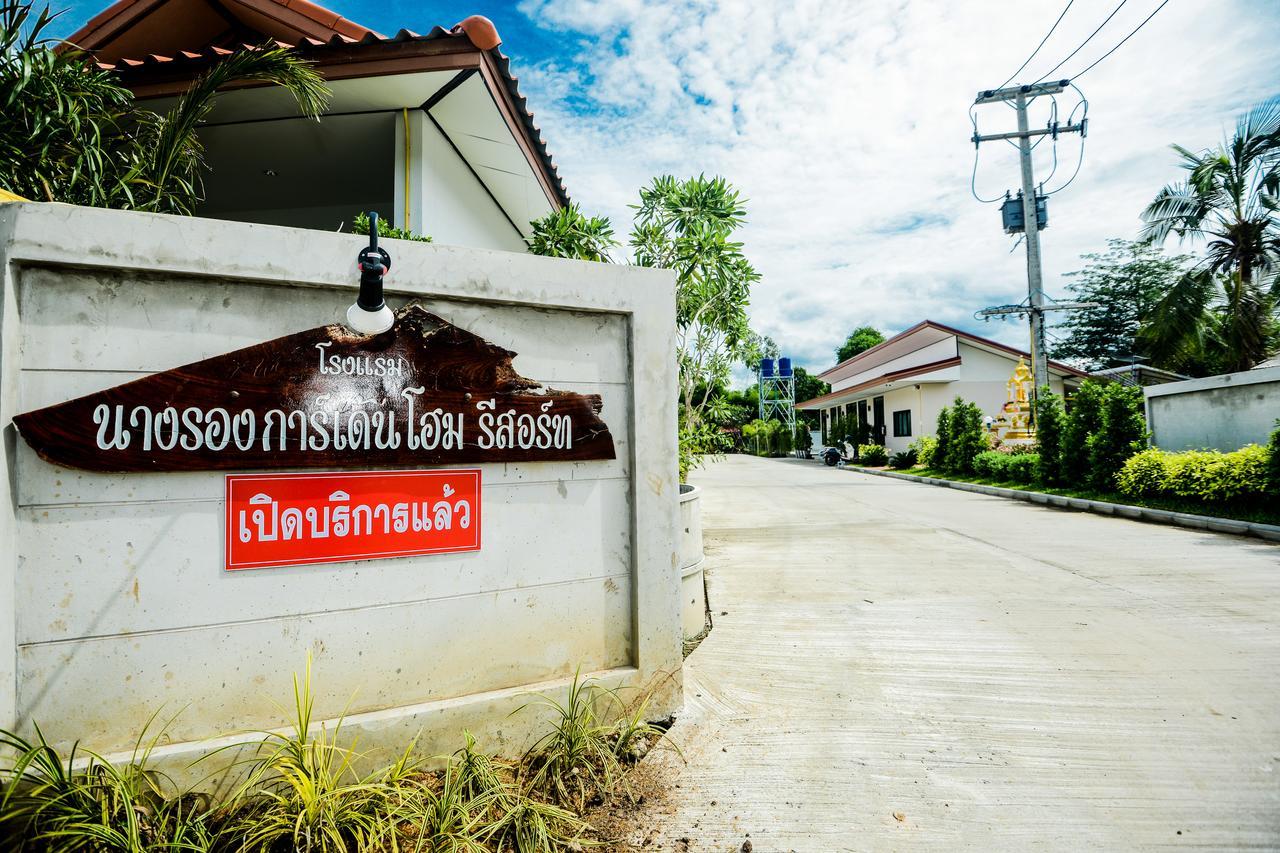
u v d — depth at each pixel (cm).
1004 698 339
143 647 220
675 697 314
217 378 229
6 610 202
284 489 239
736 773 271
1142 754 281
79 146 360
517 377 282
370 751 245
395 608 256
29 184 345
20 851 194
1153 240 1509
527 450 282
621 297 305
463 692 268
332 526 246
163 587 222
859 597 536
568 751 265
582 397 296
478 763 247
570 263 294
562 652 291
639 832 233
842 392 2700
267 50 419
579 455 294
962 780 264
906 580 593
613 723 294
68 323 215
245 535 233
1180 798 249
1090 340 2673
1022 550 722
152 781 214
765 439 3656
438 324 267
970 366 2033
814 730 307
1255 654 392
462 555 269
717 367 620
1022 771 270
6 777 200
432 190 639
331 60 530
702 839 229
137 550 220
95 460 212
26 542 208
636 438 306
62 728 211
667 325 319
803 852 221
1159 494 976
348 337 250
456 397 268
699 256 542
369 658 251
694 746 293
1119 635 430
